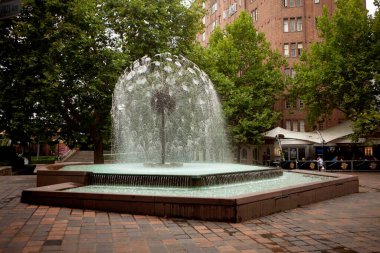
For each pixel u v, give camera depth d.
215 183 10.31
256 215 7.86
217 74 27.67
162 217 7.68
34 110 20.56
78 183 10.92
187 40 25.69
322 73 28.44
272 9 40.75
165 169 13.05
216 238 6.02
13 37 16.69
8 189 12.40
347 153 35.22
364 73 26.31
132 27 22.95
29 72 17.81
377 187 15.45
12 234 5.90
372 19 28.52
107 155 30.28
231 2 50.94
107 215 7.72
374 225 7.18
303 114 38.75
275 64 33.81
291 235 6.30
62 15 18.97
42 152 58.91
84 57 19.81
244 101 29.44
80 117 22.16
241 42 33.66
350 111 28.92
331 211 8.88
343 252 5.32
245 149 43.31
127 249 5.23
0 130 21.92
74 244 5.39
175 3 24.22
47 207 8.48
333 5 39.16
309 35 39.47
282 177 13.87
